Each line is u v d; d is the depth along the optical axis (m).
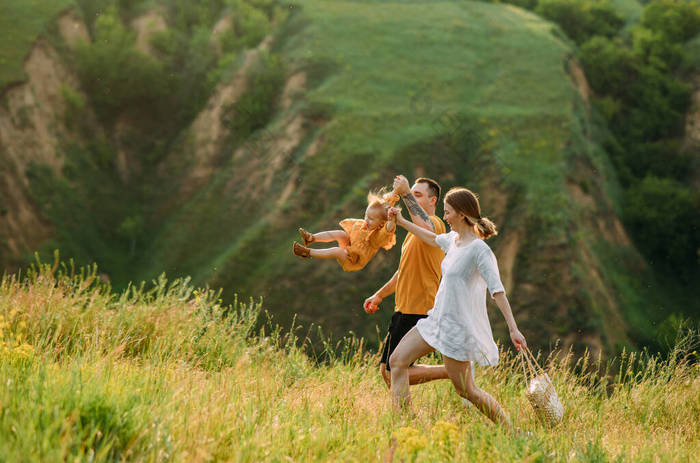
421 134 51.75
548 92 56.22
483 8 70.75
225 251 49.53
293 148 53.78
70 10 62.75
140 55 62.47
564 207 46.62
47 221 50.78
